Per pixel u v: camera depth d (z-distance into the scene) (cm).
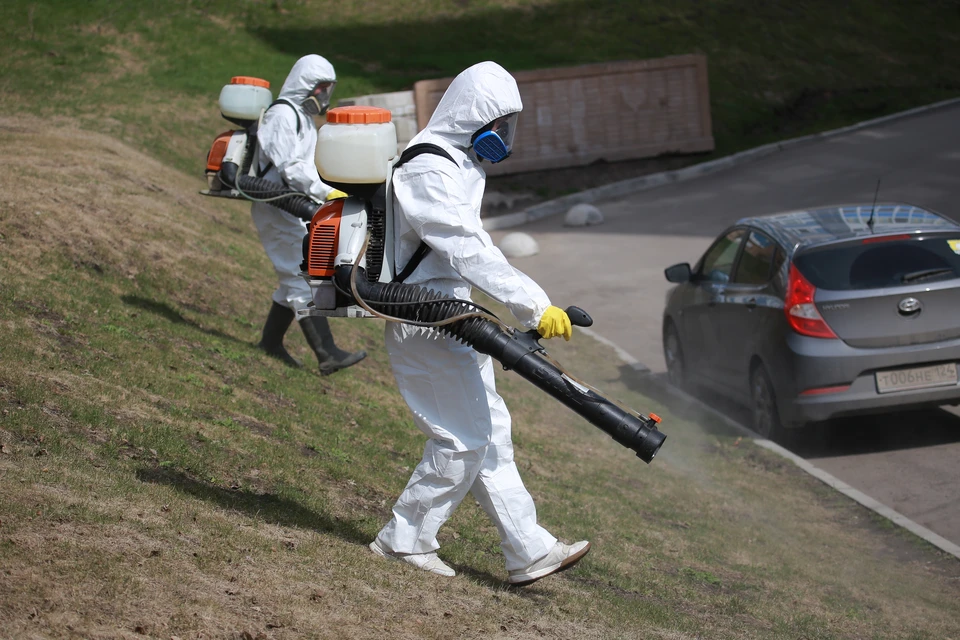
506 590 672
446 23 4425
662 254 2634
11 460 627
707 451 1312
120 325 1068
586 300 2253
